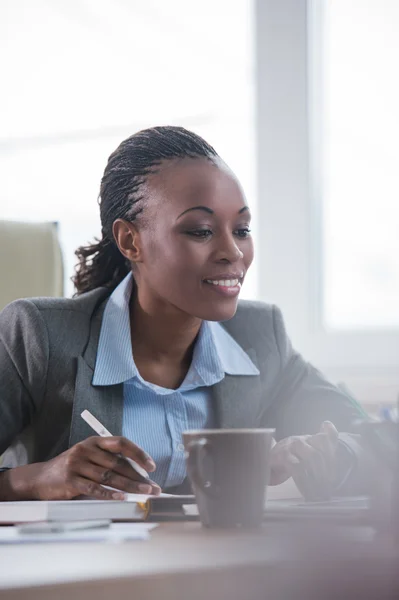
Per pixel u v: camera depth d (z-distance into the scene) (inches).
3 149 119.3
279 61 113.4
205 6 116.1
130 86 117.1
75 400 63.2
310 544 32.4
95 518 42.6
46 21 117.9
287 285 113.4
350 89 113.7
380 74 112.4
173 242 62.5
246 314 74.9
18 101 119.0
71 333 65.7
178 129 65.1
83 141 117.0
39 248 78.8
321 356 112.0
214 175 62.9
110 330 66.4
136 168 64.7
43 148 118.1
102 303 69.0
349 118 113.7
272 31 113.5
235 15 115.9
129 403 65.8
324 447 53.1
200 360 67.7
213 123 116.5
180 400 66.7
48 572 27.4
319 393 73.3
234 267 62.7
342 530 36.8
